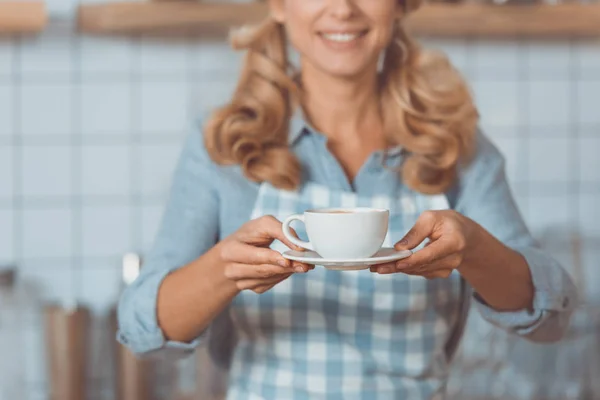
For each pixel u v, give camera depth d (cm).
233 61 292
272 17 166
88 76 288
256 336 157
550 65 305
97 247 290
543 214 308
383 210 122
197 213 156
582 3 281
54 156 288
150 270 151
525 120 305
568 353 270
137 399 270
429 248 125
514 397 269
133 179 291
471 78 302
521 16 276
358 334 154
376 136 163
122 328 149
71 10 286
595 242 307
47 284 289
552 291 149
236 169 158
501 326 159
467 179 162
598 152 309
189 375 267
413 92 162
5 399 274
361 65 151
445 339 161
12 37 285
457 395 269
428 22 272
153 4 264
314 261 117
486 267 140
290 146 160
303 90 163
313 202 158
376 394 154
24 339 285
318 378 154
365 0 148
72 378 266
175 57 291
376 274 153
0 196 287
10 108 286
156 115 291
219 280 136
